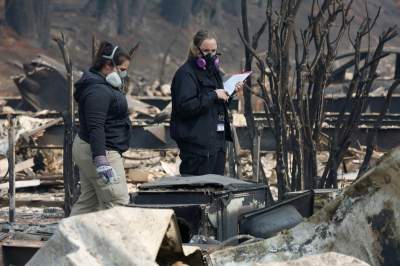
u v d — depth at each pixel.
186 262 7.45
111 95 11.80
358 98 15.56
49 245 6.85
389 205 7.80
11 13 110.75
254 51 15.29
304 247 8.11
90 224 6.84
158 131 28.97
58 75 51.97
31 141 28.16
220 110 14.05
